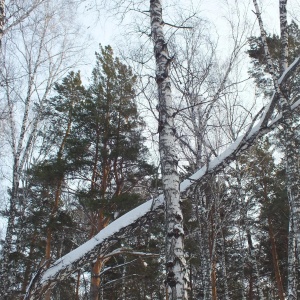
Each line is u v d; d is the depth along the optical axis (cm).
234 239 1520
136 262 1119
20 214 1284
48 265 461
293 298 752
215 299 855
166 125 438
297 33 1071
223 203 866
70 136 1336
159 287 1490
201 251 746
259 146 1158
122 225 411
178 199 399
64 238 1417
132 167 1309
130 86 1248
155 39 496
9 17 823
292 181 634
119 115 1301
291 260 788
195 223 951
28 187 1387
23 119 1098
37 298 405
